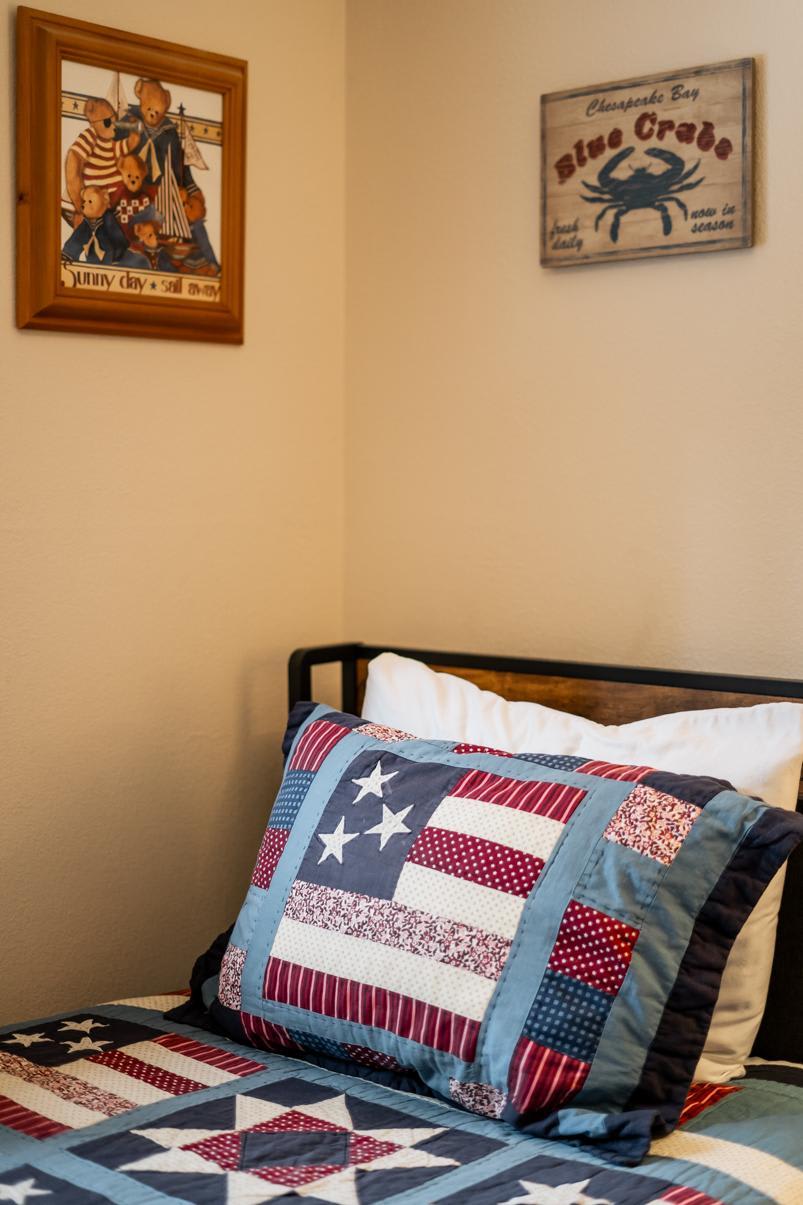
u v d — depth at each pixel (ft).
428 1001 4.76
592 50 6.49
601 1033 4.57
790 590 6.08
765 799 5.34
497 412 6.96
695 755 5.49
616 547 6.60
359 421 7.48
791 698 5.75
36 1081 4.99
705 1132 4.54
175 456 6.65
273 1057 5.27
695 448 6.31
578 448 6.69
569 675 6.39
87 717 6.36
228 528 6.94
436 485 7.22
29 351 6.01
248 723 7.11
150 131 6.36
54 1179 4.21
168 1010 5.85
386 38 7.19
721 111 6.07
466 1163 4.32
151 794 6.65
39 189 5.93
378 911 4.95
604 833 4.82
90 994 6.45
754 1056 5.48
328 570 7.53
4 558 5.98
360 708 7.16
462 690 6.30
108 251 6.23
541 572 6.87
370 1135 4.54
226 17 6.70
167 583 6.66
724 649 6.29
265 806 7.22
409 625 7.38
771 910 5.22
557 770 5.14
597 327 6.58
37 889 6.21
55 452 6.14
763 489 6.13
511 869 4.82
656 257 6.34
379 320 7.36
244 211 6.82
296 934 5.16
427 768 5.32
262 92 6.91
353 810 5.30
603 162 6.44
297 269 7.19
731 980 5.09
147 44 6.29
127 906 6.58
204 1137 4.50
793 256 5.98
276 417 7.15
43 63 5.90
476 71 6.88
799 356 5.99
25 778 6.13
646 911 4.69
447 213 7.05
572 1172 4.25
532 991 4.62
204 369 6.76
